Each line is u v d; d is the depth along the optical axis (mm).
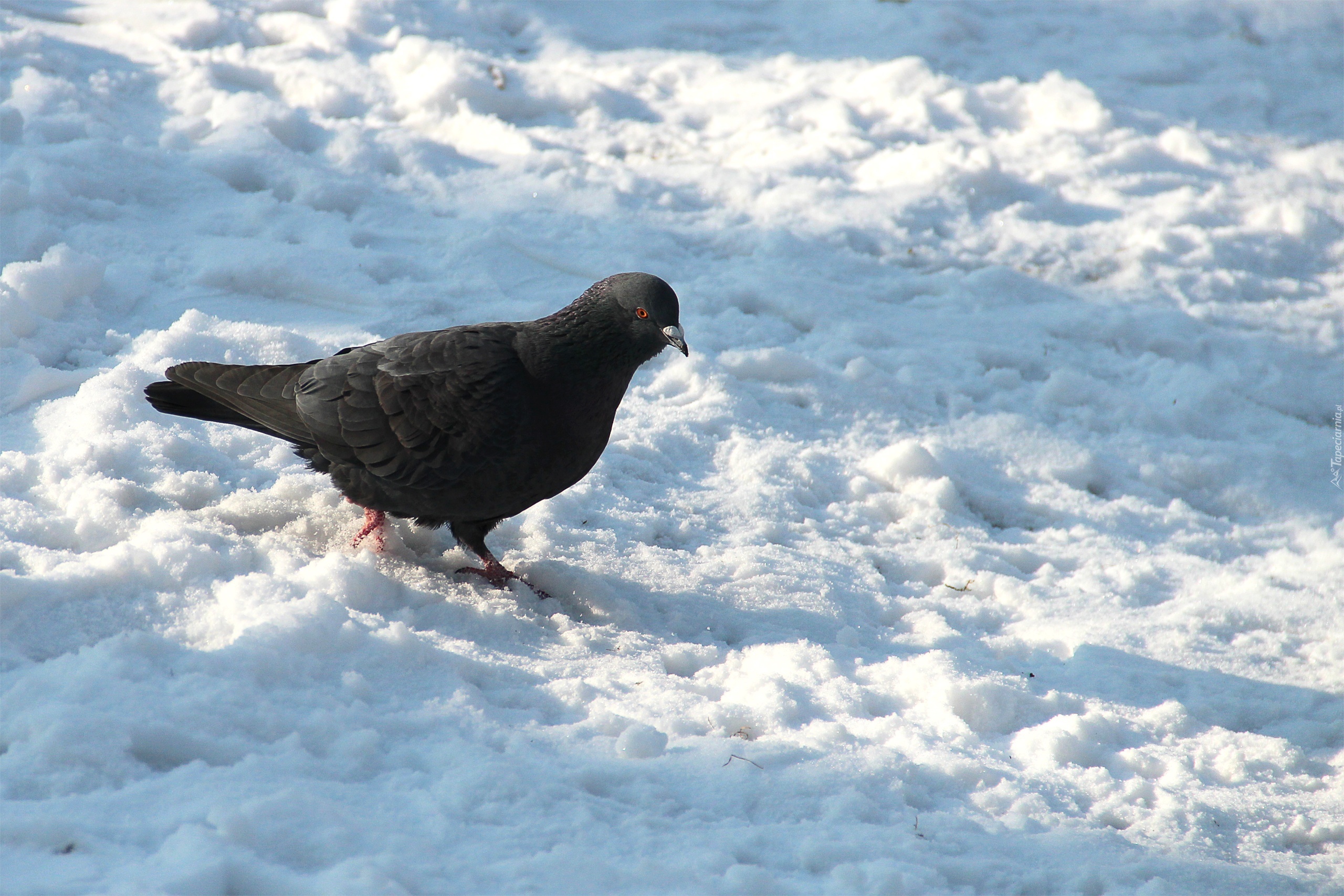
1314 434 13664
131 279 11766
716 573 9250
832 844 5555
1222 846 6555
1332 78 24859
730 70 21062
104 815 4859
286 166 14703
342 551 8461
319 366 8242
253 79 17312
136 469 8719
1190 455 13000
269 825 4816
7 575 6570
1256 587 10492
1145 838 6477
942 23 23875
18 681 5734
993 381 13812
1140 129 21109
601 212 15406
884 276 15719
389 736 5961
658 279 7852
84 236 12328
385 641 6742
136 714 5461
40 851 4562
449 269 13438
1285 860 6492
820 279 15031
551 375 7902
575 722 6688
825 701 7379
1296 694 8695
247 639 6258
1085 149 19938
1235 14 27266
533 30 21844
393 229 14250
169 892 4277
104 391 9375
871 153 18766
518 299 13109
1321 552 11531
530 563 8844
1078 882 5719
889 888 5191
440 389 7816
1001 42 24344
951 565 10211
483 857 5012
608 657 7660
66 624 6566
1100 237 17562
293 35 19109
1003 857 5891
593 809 5621
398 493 8086
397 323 12070
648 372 12688
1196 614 9883
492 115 17672
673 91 20391
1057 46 24609
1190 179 19562
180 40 18000
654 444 11227
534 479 8070
